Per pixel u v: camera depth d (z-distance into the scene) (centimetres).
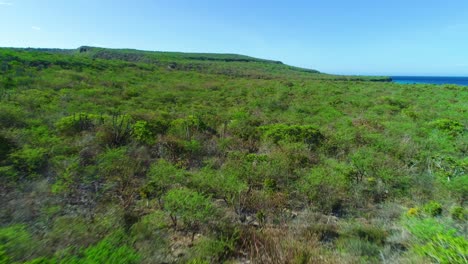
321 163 750
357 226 444
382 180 628
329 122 1307
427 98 2091
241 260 346
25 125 867
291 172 659
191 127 1016
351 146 905
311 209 518
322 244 397
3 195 452
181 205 420
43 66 2394
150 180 581
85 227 353
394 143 916
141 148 757
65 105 1230
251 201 509
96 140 777
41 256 285
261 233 393
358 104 1817
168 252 354
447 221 412
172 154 764
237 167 648
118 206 461
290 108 1669
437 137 1009
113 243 314
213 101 1911
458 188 554
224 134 987
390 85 3095
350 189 586
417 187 616
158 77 2975
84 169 571
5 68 1920
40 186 497
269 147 871
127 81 2420
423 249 320
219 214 441
